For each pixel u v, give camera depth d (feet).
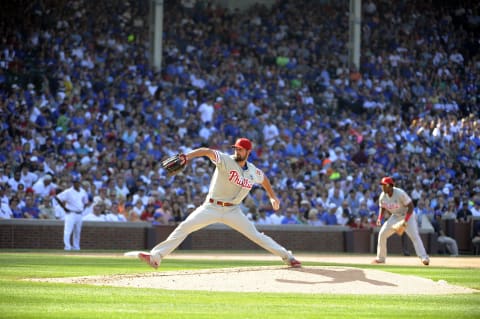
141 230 248.11
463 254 293.64
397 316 75.56
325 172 297.33
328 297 91.81
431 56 401.90
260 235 112.57
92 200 247.09
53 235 236.43
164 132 294.46
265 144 312.29
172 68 339.57
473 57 413.18
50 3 331.98
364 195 291.79
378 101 364.17
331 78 374.22
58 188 244.42
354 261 186.60
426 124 349.20
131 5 356.18
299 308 80.33
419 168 325.42
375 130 339.77
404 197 169.48
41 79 299.79
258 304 83.15
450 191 320.09
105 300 83.71
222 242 261.24
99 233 242.58
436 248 283.18
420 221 285.23
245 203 266.98
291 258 112.57
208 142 298.15
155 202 256.93
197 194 264.31
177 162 105.60
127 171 265.95
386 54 394.73
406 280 107.76
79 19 337.31
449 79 394.93
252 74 357.41
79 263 150.41
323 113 350.43
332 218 279.69
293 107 342.85
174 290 95.91
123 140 286.66
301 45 386.32
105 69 320.91
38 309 74.95
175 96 318.04
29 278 109.40
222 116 318.04
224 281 102.37
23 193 240.94
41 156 261.03
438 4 421.18
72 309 75.51
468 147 349.82
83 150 271.90
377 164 317.01
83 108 291.17
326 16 401.49
